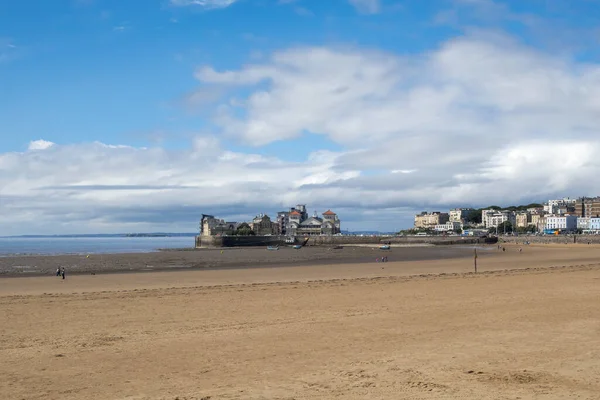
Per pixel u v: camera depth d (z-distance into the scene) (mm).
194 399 14438
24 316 29266
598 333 22797
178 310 31156
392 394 14516
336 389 15109
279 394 14742
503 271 61469
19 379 16906
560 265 77688
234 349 20750
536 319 26531
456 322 26031
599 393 14352
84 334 24078
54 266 88375
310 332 23984
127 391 15430
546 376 16188
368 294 38156
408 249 174125
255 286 45000
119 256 126438
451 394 14406
